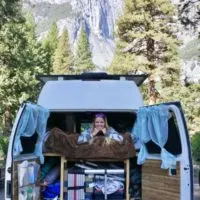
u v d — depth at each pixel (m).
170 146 4.55
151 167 4.73
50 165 5.24
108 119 5.79
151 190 4.71
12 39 25.20
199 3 19.11
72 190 5.06
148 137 4.79
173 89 31.94
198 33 19.28
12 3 16.86
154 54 33.06
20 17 17.53
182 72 32.28
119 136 5.15
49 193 5.09
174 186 4.38
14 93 26.36
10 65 25.66
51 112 5.56
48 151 5.02
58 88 5.58
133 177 5.23
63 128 5.75
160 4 32.59
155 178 4.66
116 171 5.10
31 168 4.64
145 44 33.22
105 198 5.05
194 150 18.75
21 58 25.86
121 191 5.08
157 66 32.72
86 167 5.18
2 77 25.31
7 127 26.91
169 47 32.25
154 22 32.66
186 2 19.20
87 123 5.72
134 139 5.20
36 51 36.31
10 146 4.32
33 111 4.57
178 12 19.47
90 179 5.08
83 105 5.54
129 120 5.81
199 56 23.77
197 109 32.03
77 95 5.56
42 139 4.92
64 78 5.98
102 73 5.92
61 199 5.00
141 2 32.56
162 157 4.45
